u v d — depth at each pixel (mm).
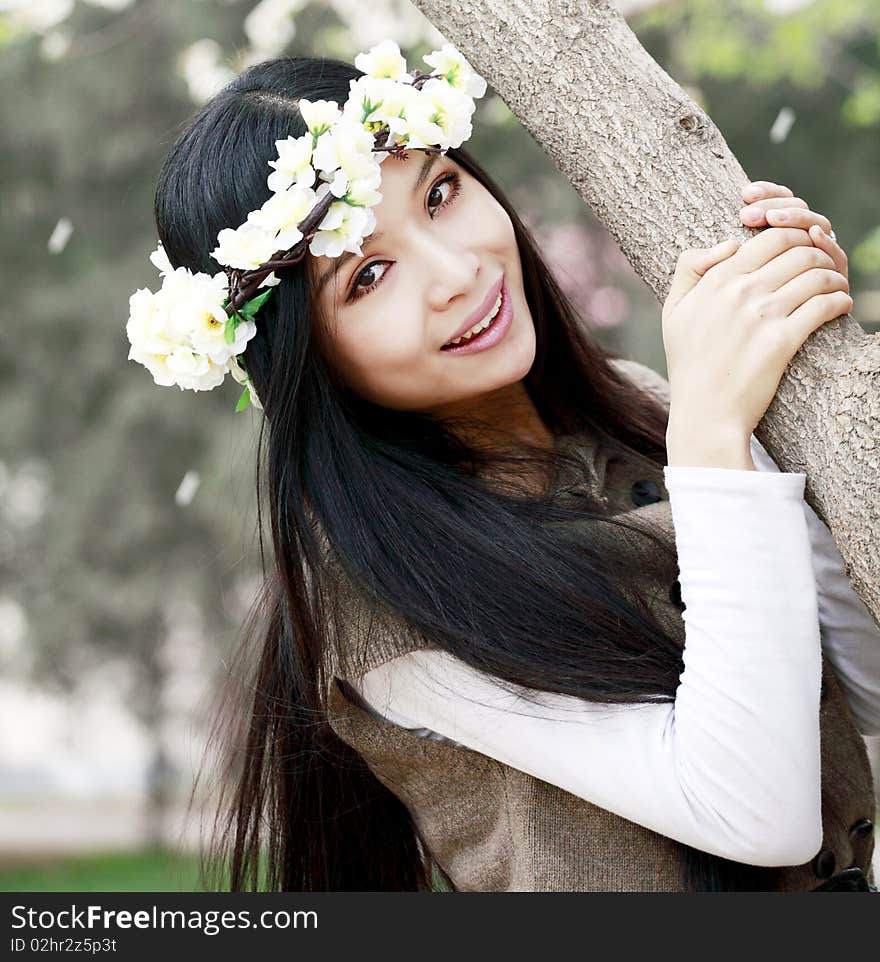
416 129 1781
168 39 9648
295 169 1764
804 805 1524
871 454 1444
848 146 9938
